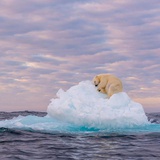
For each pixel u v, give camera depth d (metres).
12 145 9.95
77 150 9.20
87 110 14.38
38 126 14.27
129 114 14.24
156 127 14.84
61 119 15.28
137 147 9.87
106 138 11.78
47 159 7.83
